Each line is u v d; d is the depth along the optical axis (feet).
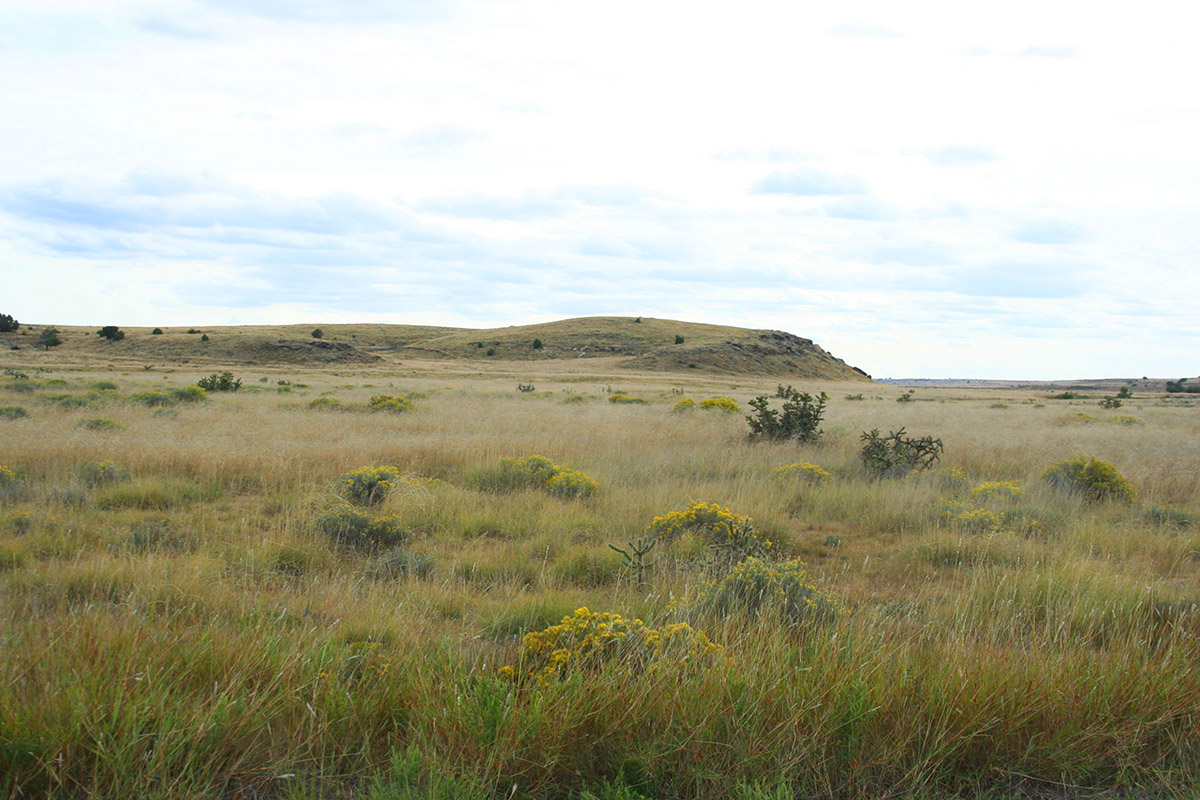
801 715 10.04
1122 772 9.86
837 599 18.07
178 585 17.13
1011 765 10.03
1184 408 136.98
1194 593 19.20
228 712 9.73
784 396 65.62
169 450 40.22
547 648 13.21
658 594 17.94
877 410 103.71
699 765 9.49
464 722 9.95
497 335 490.49
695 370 381.60
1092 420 88.99
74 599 17.11
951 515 29.99
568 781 9.59
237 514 29.32
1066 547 25.29
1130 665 12.06
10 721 8.86
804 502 34.09
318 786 9.20
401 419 70.54
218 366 277.44
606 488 35.60
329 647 12.39
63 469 35.04
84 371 195.52
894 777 9.80
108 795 8.20
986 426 77.20
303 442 48.80
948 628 15.81
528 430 62.64
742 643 13.01
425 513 29.35
